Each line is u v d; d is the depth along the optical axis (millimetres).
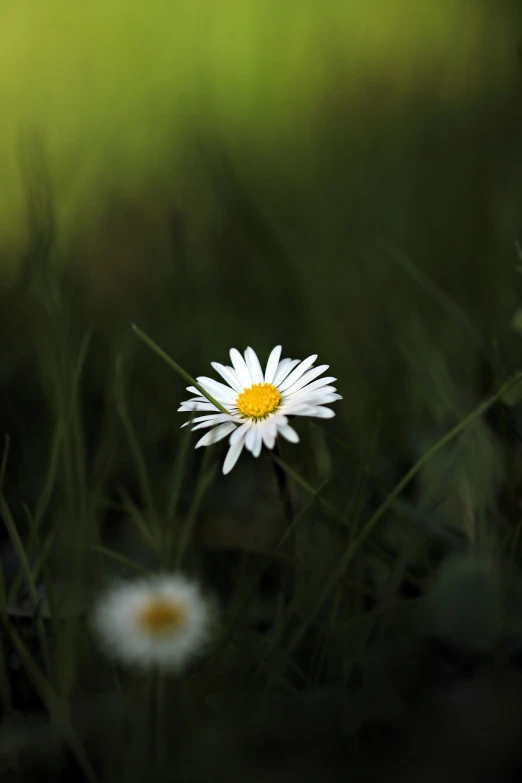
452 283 466
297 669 332
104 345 451
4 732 322
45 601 352
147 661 321
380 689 327
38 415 423
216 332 459
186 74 833
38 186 423
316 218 557
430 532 359
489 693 324
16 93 857
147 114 739
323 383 338
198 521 376
